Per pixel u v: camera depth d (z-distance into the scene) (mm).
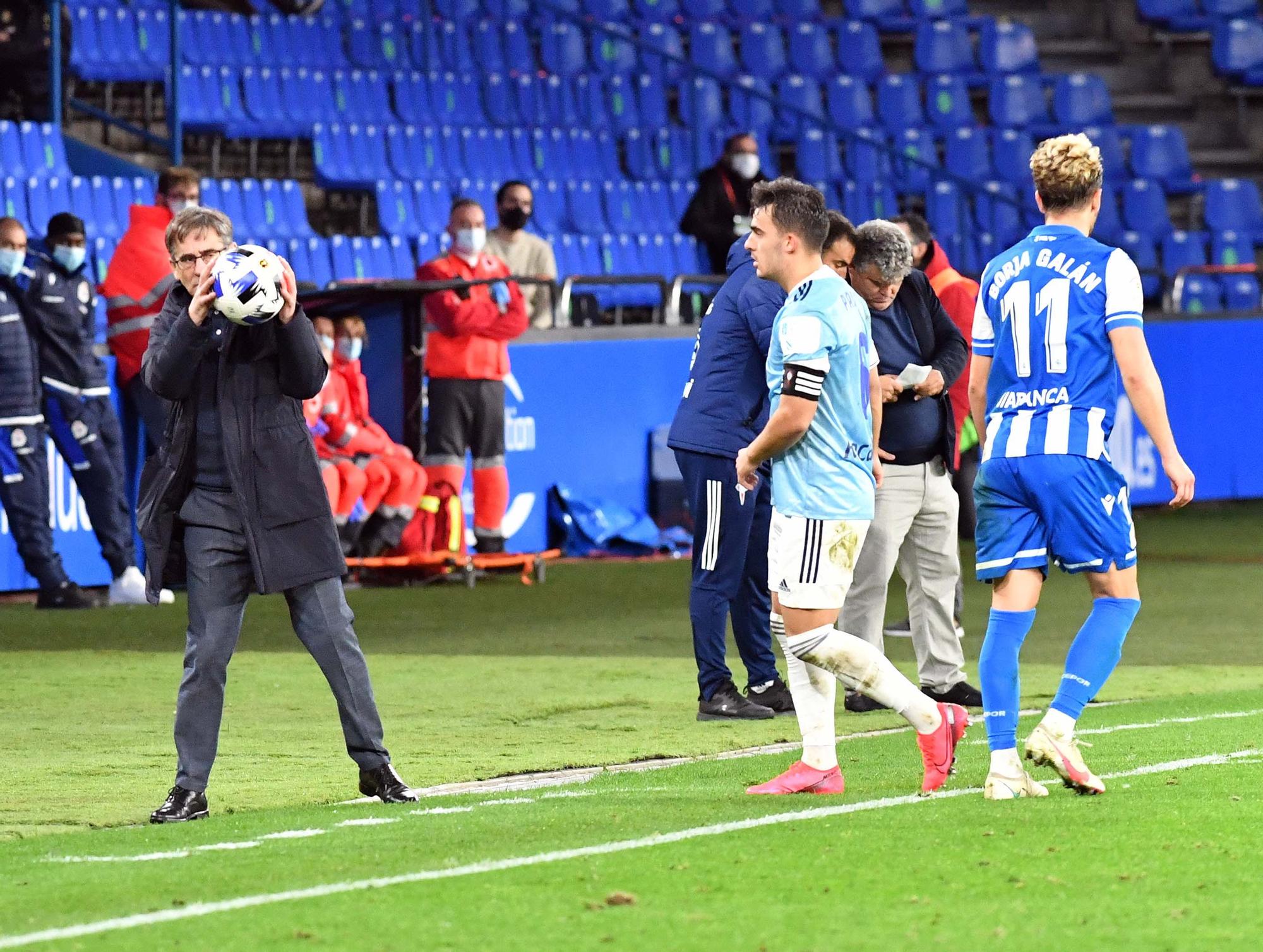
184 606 41875
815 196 19938
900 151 72000
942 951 13578
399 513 45031
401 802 20469
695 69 67188
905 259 27172
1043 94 75938
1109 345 19000
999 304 19438
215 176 63438
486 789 21766
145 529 19859
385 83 66625
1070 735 19328
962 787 20625
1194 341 60469
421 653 34875
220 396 19625
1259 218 73375
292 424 19938
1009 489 19266
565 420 50719
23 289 40562
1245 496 61812
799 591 19828
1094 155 19359
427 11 67625
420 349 45625
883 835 17594
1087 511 18922
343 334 43844
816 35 75812
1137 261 70312
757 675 28391
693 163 68125
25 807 20766
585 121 69250
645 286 60031
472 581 45281
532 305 51219
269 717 27562
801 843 17281
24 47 61094
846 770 22266
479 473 46438
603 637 37094
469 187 63312
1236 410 61594
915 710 19891
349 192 64438
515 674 32156
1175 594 43219
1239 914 14586
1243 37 79062
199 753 19891
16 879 16578
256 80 64438
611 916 14602
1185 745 23422
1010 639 19500
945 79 75125
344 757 24203
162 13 64188
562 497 50500
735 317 27219
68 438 41375
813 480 19766
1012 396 19281
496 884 15719
